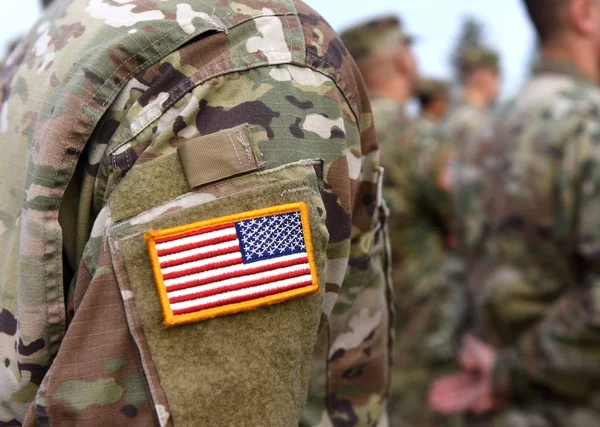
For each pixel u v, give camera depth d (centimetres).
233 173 65
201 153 64
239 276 62
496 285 158
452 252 254
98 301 62
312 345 67
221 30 69
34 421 62
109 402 61
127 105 67
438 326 258
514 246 154
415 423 250
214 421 61
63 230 69
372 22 267
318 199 68
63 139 65
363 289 86
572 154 144
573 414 149
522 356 152
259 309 63
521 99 162
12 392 69
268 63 69
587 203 141
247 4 72
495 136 166
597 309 136
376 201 84
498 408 162
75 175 69
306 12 75
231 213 63
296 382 66
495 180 161
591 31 158
